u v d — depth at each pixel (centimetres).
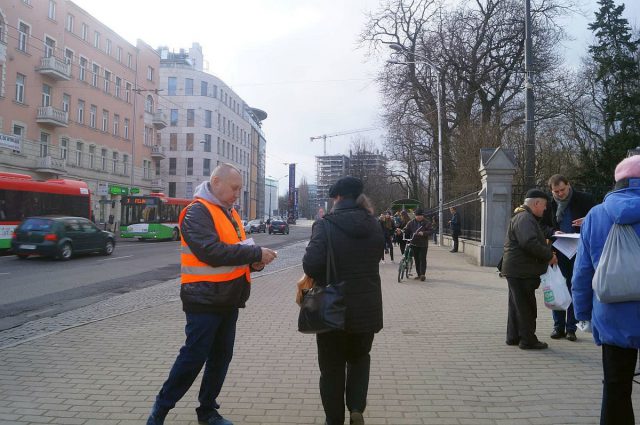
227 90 7912
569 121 3138
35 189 2108
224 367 372
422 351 572
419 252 1236
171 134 7162
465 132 2778
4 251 2106
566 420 377
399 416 386
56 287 1151
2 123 3238
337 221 343
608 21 3212
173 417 381
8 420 375
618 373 293
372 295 344
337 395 342
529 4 1527
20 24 3381
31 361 530
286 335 650
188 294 341
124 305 916
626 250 279
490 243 1563
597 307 296
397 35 3191
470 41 3045
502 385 455
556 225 642
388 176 5325
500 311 822
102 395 429
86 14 4141
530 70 1518
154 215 3209
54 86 3738
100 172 4378
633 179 296
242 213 8881
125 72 4809
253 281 1219
